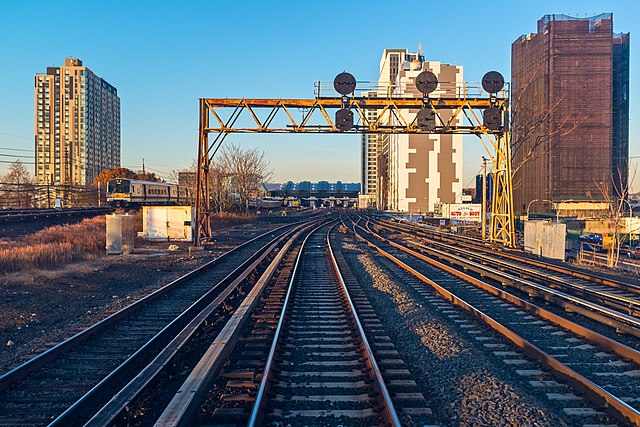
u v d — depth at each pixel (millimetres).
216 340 7527
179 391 5465
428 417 5453
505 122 24641
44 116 139250
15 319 9898
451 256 21062
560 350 8023
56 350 7570
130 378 6664
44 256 17375
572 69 56625
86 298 12406
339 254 23891
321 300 12172
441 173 105812
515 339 8148
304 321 9953
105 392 6133
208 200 28031
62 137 139375
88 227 30344
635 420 5152
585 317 10344
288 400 5883
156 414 5629
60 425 5090
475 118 24219
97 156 148000
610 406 5527
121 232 22781
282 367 7047
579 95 56750
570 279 15781
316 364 7164
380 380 6012
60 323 9859
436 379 6641
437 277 16312
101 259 20594
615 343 7707
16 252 17266
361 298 12242
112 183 49250
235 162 63688
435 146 105625
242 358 7438
